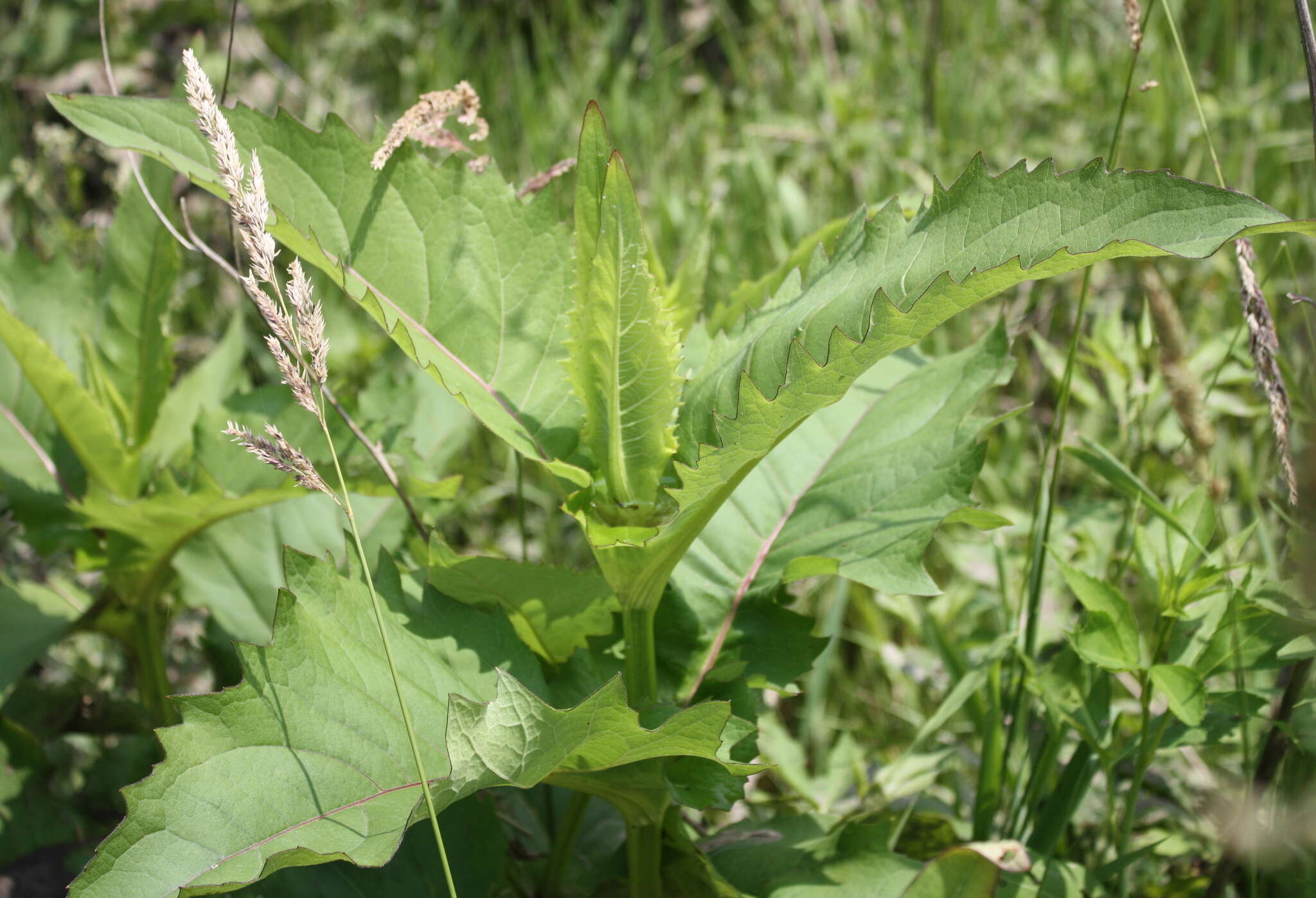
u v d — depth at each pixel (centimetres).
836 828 74
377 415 89
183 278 131
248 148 69
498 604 71
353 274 68
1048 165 61
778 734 87
